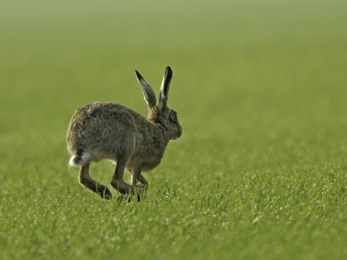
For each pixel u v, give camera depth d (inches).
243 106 4606.3
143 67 6732.3
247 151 2380.7
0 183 1983.3
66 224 1173.1
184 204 1280.8
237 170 1905.8
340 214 1155.9
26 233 1130.7
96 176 1956.2
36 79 6333.7
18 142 3297.2
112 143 1339.8
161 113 1537.9
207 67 6604.3
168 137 1542.8
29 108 4940.9
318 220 1143.0
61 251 1035.3
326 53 6948.8
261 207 1239.5
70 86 5915.4
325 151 2174.0
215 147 2571.4
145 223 1152.8
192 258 971.9
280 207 1219.9
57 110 4830.2
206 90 5388.8
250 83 5615.2
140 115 1440.7
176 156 2314.2
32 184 1829.5
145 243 1048.8
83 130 1336.1
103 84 5944.9
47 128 3981.3
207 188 1459.2
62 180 1908.2
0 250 1058.7
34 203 1434.5
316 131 2876.5
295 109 4264.3
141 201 1360.7
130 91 5541.3
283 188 1402.6
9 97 5442.9
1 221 1246.9
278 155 2140.7
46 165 2415.1
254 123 3533.5
